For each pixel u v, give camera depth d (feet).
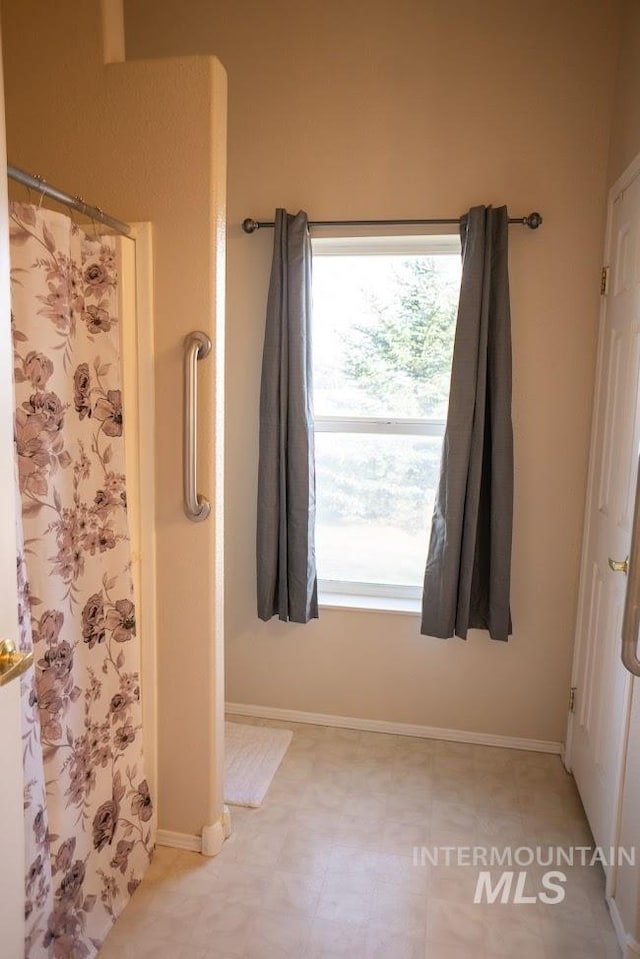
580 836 6.46
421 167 7.43
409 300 8.02
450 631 7.56
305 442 7.68
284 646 8.45
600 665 6.49
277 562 7.96
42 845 4.41
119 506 5.40
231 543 8.42
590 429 7.39
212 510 5.70
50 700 4.66
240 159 7.77
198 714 5.97
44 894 4.47
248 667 8.59
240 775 7.30
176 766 6.07
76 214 5.53
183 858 6.06
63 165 5.52
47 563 4.57
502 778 7.41
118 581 5.46
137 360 5.60
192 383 5.41
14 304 4.22
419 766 7.60
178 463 5.68
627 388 5.91
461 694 8.09
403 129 7.43
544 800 7.02
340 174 7.59
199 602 5.82
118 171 5.43
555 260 7.29
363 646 8.25
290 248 7.45
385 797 7.00
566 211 7.22
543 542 7.68
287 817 6.65
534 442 7.55
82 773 5.06
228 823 6.37
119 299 5.44
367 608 8.12
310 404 7.80
